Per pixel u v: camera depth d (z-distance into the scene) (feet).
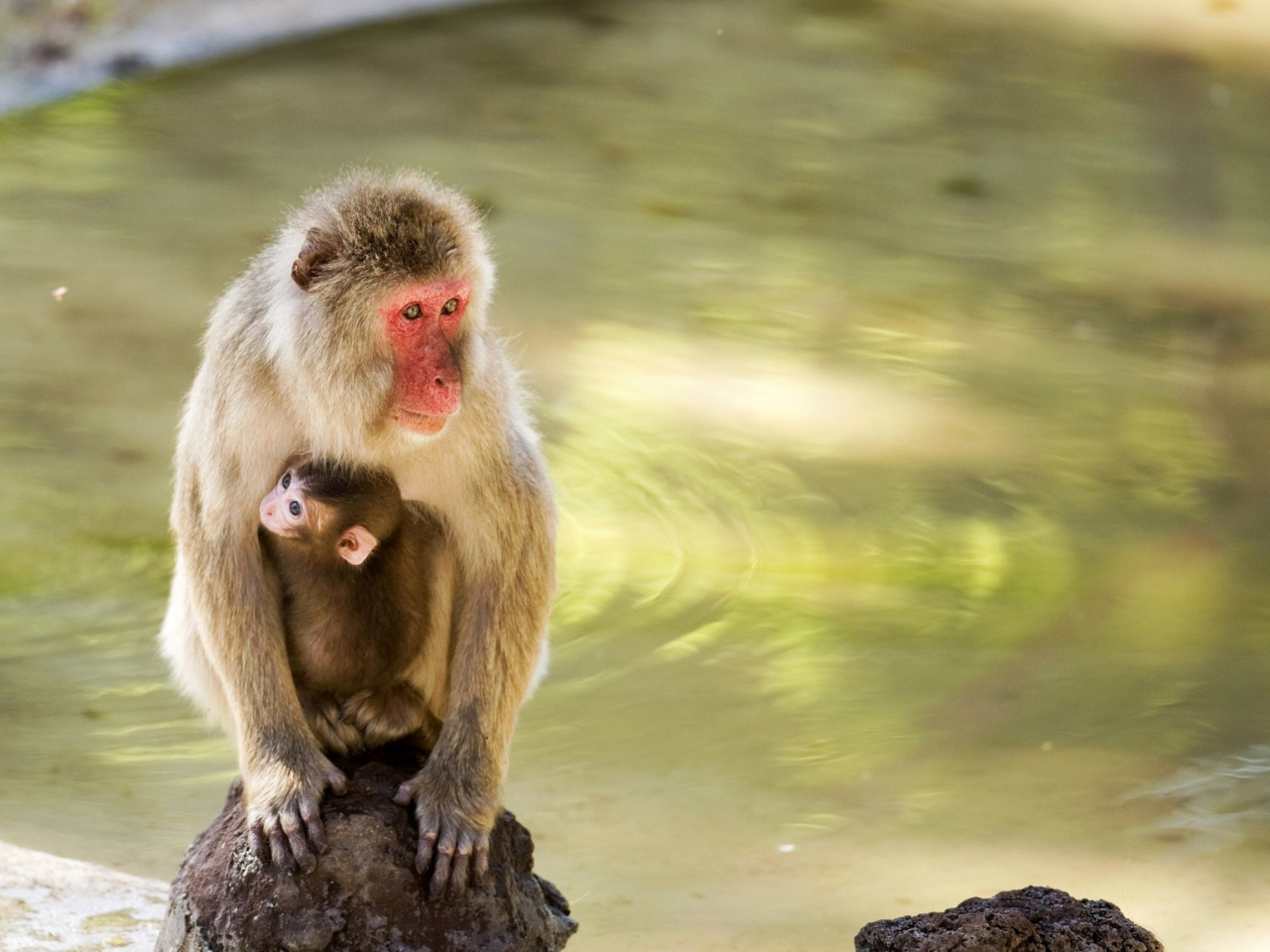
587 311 93.45
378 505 38.19
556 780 56.95
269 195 104.47
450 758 38.75
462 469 38.96
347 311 36.96
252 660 38.52
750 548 73.61
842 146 117.08
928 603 70.13
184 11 124.77
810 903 48.85
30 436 79.97
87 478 77.15
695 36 131.34
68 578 70.03
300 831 37.06
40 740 59.06
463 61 123.85
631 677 64.39
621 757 58.80
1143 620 68.69
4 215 100.73
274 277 38.52
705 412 84.99
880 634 67.31
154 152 109.81
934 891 50.29
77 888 47.47
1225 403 88.33
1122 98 126.93
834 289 98.43
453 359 37.58
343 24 127.54
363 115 115.55
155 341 88.63
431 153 110.73
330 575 39.17
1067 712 61.62
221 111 114.93
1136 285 101.09
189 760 58.49
